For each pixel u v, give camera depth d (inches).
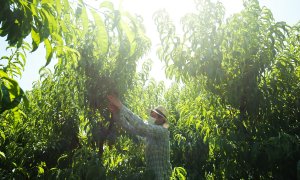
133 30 67.1
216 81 213.3
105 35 64.4
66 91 202.5
